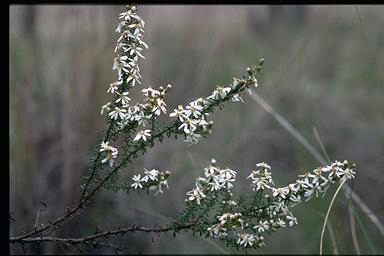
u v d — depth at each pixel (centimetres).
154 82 641
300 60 743
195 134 246
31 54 564
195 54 783
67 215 279
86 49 548
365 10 895
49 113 548
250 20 941
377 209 571
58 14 585
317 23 791
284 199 254
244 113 672
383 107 750
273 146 660
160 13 824
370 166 626
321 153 660
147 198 552
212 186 251
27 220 500
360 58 828
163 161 582
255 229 257
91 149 522
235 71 762
